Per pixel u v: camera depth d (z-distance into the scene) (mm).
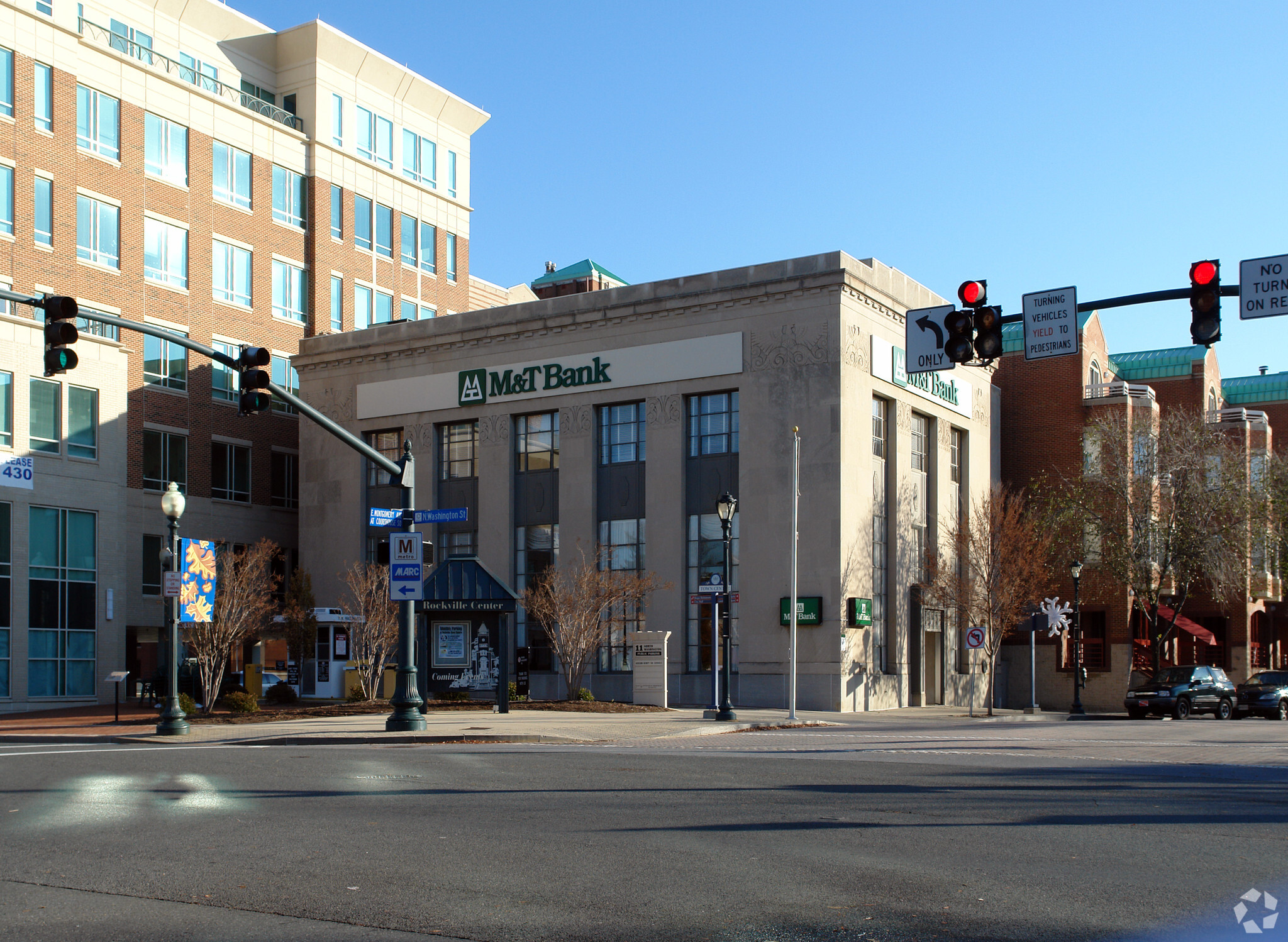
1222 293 16375
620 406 44031
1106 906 7973
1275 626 63969
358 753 20516
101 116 47031
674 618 41562
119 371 43125
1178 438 48906
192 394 49812
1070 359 53656
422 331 48031
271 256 53781
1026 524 44125
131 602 46750
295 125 56125
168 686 26375
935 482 46906
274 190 54281
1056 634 48281
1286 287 15992
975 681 48906
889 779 15852
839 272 39562
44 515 40344
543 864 9406
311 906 7996
